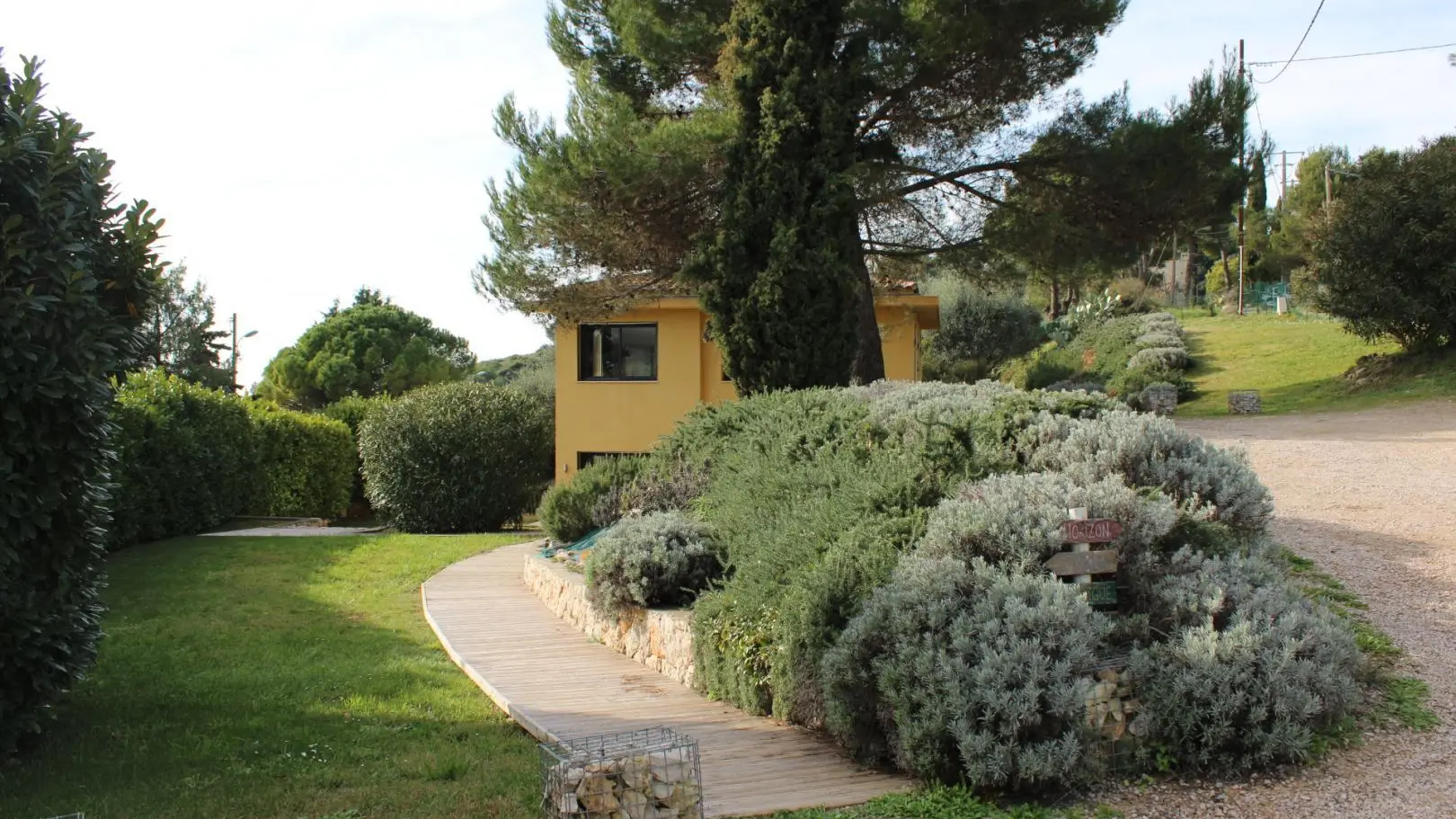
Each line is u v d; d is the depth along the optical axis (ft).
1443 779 15.12
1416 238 69.31
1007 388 33.47
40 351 16.11
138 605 34.01
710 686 22.06
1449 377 66.69
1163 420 25.03
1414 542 26.35
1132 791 15.55
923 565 17.78
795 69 42.22
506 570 40.83
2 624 16.52
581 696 22.26
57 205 16.55
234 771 17.22
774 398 35.96
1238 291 137.18
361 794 15.92
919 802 15.20
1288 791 15.24
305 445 67.36
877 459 24.45
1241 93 47.83
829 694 17.48
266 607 33.86
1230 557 19.43
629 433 70.13
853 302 42.80
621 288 52.24
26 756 18.06
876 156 48.11
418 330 146.41
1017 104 49.62
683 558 26.20
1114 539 18.66
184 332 98.58
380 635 29.91
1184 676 16.26
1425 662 19.16
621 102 43.73
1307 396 72.79
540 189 44.04
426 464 60.80
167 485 49.83
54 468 16.76
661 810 14.16
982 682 15.44
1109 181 46.16
